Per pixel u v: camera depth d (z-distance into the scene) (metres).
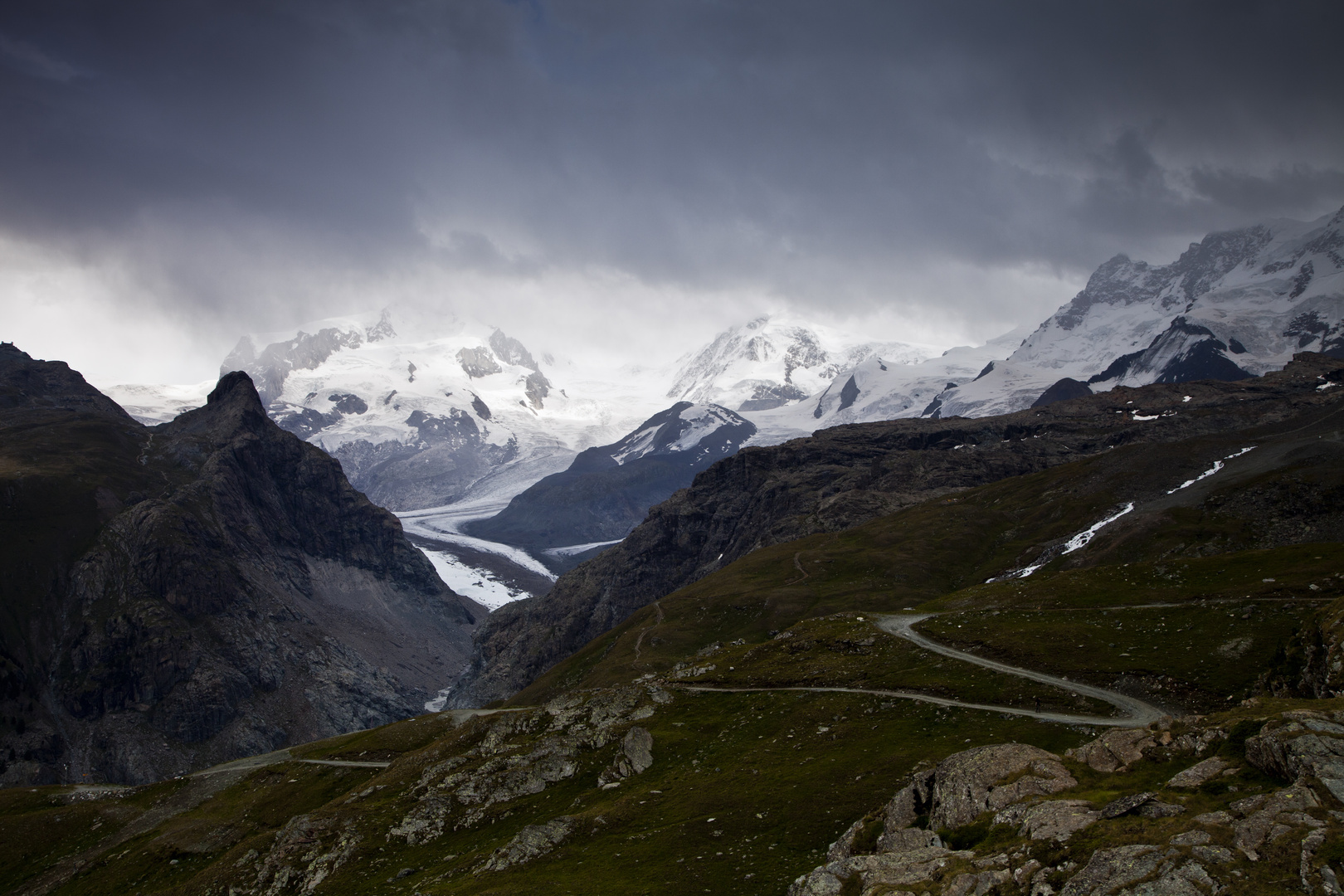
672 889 78.44
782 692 127.62
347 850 116.50
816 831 83.88
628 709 134.50
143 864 159.75
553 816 109.00
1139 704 98.12
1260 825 47.38
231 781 197.75
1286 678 86.56
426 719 199.88
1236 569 136.00
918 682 118.19
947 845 62.44
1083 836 53.00
